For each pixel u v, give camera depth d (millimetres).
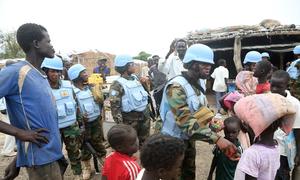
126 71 5625
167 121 3553
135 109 5527
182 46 6500
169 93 3420
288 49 15609
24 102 2836
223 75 12055
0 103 6699
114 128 2904
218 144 3320
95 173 5914
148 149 1964
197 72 3443
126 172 2820
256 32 15344
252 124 2645
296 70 8258
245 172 2656
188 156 3834
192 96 3402
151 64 10922
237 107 2795
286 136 3684
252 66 5875
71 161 5199
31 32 2947
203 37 16797
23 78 2828
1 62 17234
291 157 3693
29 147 2889
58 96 4938
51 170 2971
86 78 5680
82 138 5395
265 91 4281
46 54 3035
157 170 1961
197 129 3312
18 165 2979
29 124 2850
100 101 5711
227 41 17719
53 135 2988
